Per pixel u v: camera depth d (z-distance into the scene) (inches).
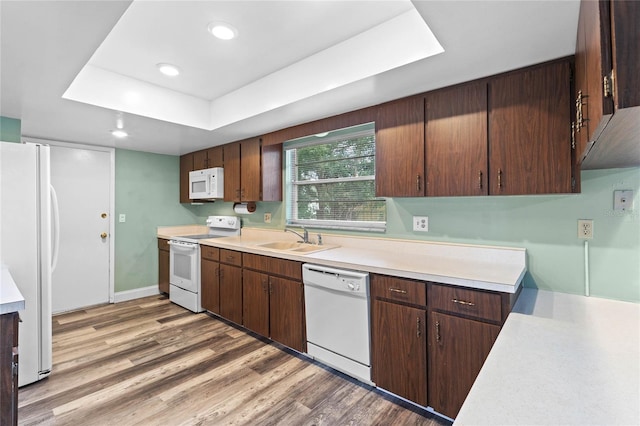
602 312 56.6
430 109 80.5
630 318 53.0
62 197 139.4
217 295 128.7
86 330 118.7
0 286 61.1
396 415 70.7
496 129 70.7
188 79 100.2
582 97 41.7
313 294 90.3
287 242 128.6
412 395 71.4
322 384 83.0
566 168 62.8
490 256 80.9
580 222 69.6
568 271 71.2
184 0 61.3
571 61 62.2
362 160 111.4
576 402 28.0
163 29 71.4
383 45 70.3
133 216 160.9
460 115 75.7
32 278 84.7
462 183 75.3
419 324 70.0
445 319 66.4
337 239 114.2
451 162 76.9
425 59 64.0
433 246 90.9
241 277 116.7
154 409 73.0
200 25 70.0
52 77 73.2
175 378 86.0
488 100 71.8
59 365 92.7
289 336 98.9
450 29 53.2
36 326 84.4
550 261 73.5
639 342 42.2
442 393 67.0
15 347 53.4
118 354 99.7
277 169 133.7
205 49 81.1
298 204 133.0
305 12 65.6
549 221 73.6
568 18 49.9
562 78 63.1
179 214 179.2
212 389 80.8
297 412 72.0
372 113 92.7
